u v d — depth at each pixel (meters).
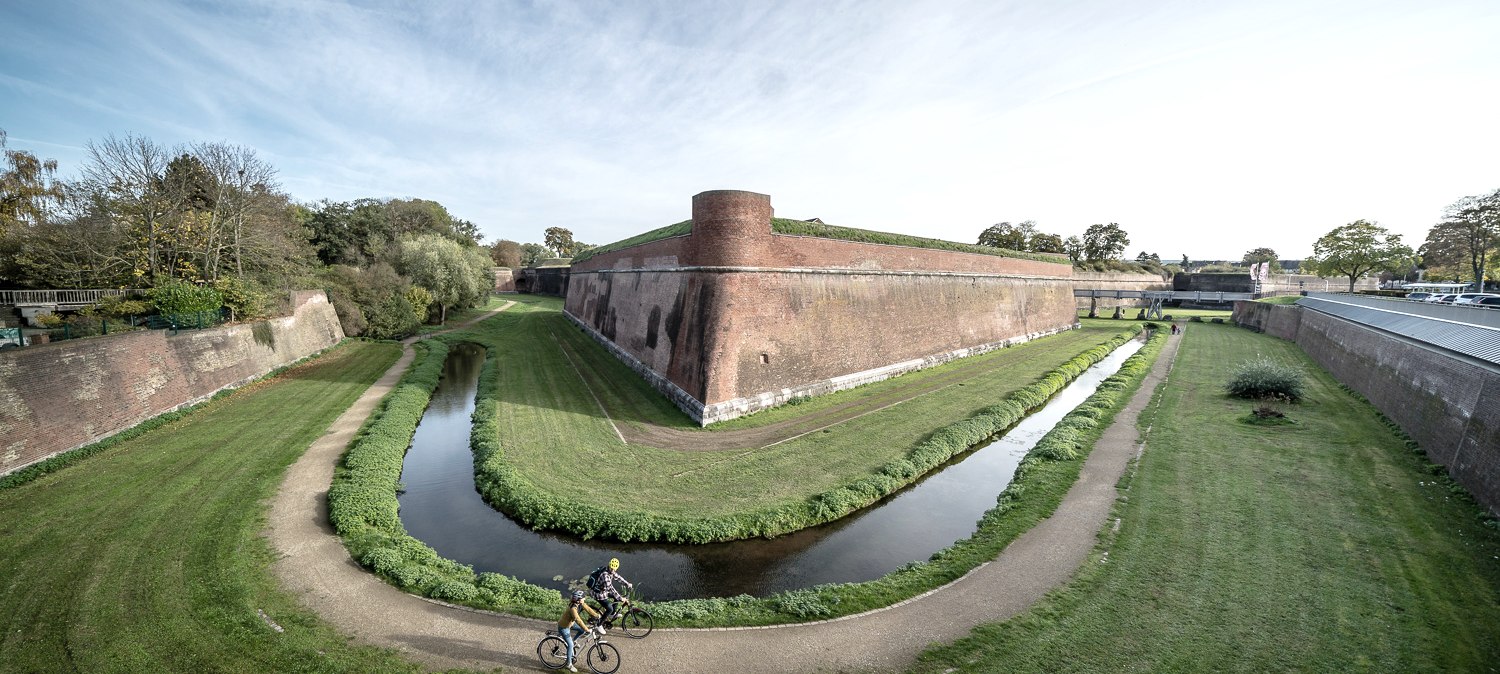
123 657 9.31
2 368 16.08
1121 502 15.38
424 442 22.25
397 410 24.14
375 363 35.31
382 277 47.53
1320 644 9.48
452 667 9.46
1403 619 10.03
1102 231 94.06
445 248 56.66
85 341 18.98
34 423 16.77
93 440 18.67
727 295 24.64
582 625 9.33
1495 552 12.12
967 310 41.59
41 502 14.73
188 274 31.92
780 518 15.14
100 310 25.97
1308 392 27.41
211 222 33.47
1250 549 12.66
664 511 15.46
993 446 22.14
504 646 10.02
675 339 27.72
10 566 11.81
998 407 25.27
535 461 19.00
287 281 38.34
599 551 14.24
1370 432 20.67
